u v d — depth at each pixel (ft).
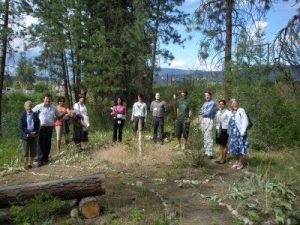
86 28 63.52
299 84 47.47
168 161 35.63
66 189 21.04
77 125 41.98
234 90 46.11
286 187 22.15
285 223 19.01
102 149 41.16
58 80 71.05
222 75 49.70
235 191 23.50
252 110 44.42
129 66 65.82
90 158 38.40
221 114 35.24
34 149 36.01
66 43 62.44
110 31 68.39
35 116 35.65
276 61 47.62
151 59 65.46
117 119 45.80
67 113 42.06
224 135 34.71
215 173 30.99
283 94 46.32
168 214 20.86
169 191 26.00
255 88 45.24
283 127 43.27
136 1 64.75
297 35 47.16
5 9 58.59
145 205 22.81
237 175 30.40
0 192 20.44
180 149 40.63
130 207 22.38
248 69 46.73
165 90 70.90
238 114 32.09
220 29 53.78
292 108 44.42
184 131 41.34
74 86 70.08
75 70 66.33
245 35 48.21
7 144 50.44
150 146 41.50
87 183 21.27
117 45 65.92
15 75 64.85
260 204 21.76
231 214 21.16
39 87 89.15
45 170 34.40
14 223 20.51
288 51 47.47
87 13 66.03
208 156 37.47
